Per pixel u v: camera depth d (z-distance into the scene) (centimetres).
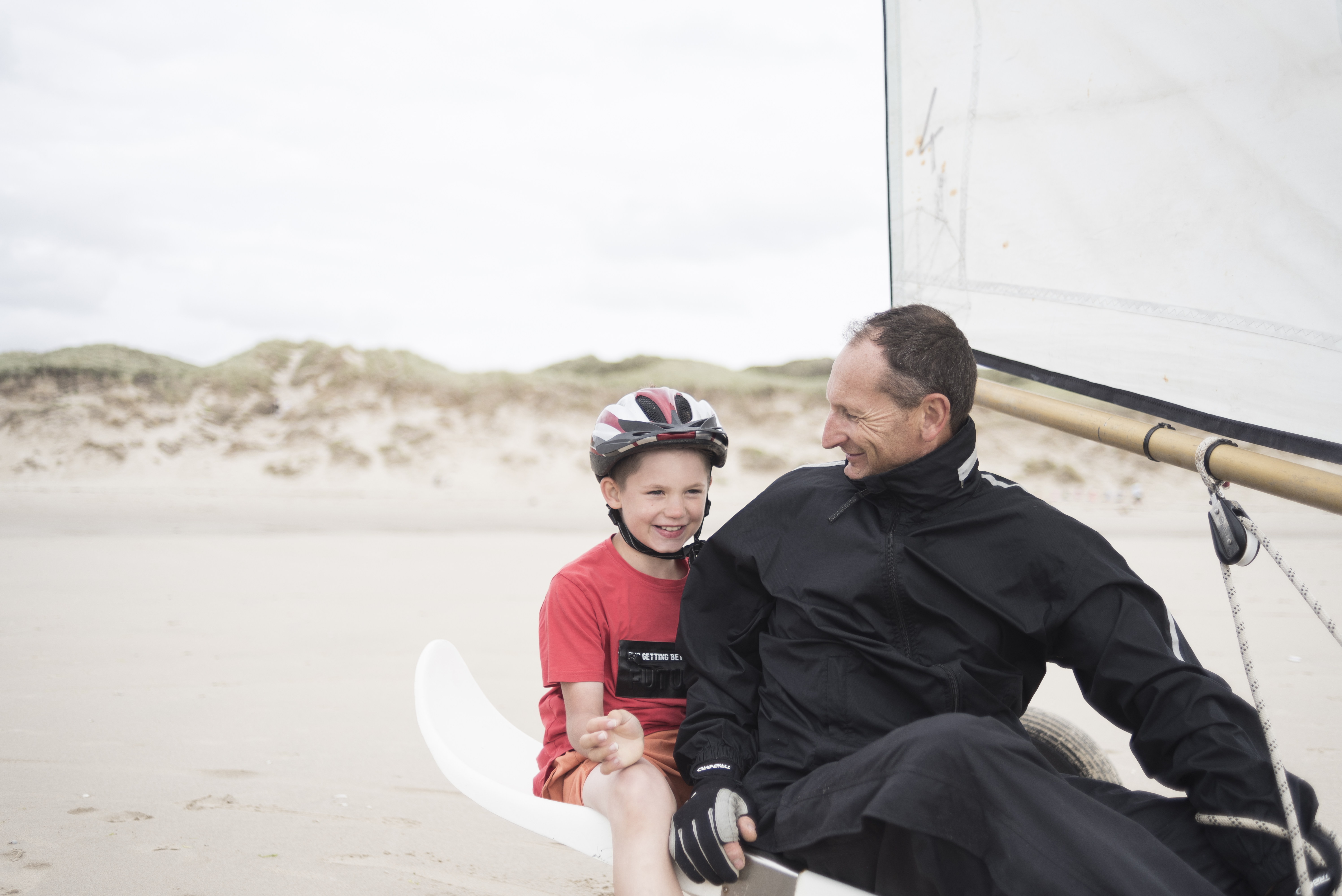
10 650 553
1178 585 961
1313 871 151
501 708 456
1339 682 509
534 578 995
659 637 210
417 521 2038
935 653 174
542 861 285
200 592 821
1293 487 149
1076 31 198
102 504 2480
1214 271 174
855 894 154
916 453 181
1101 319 196
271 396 4500
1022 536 175
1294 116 161
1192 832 162
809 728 176
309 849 288
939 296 238
